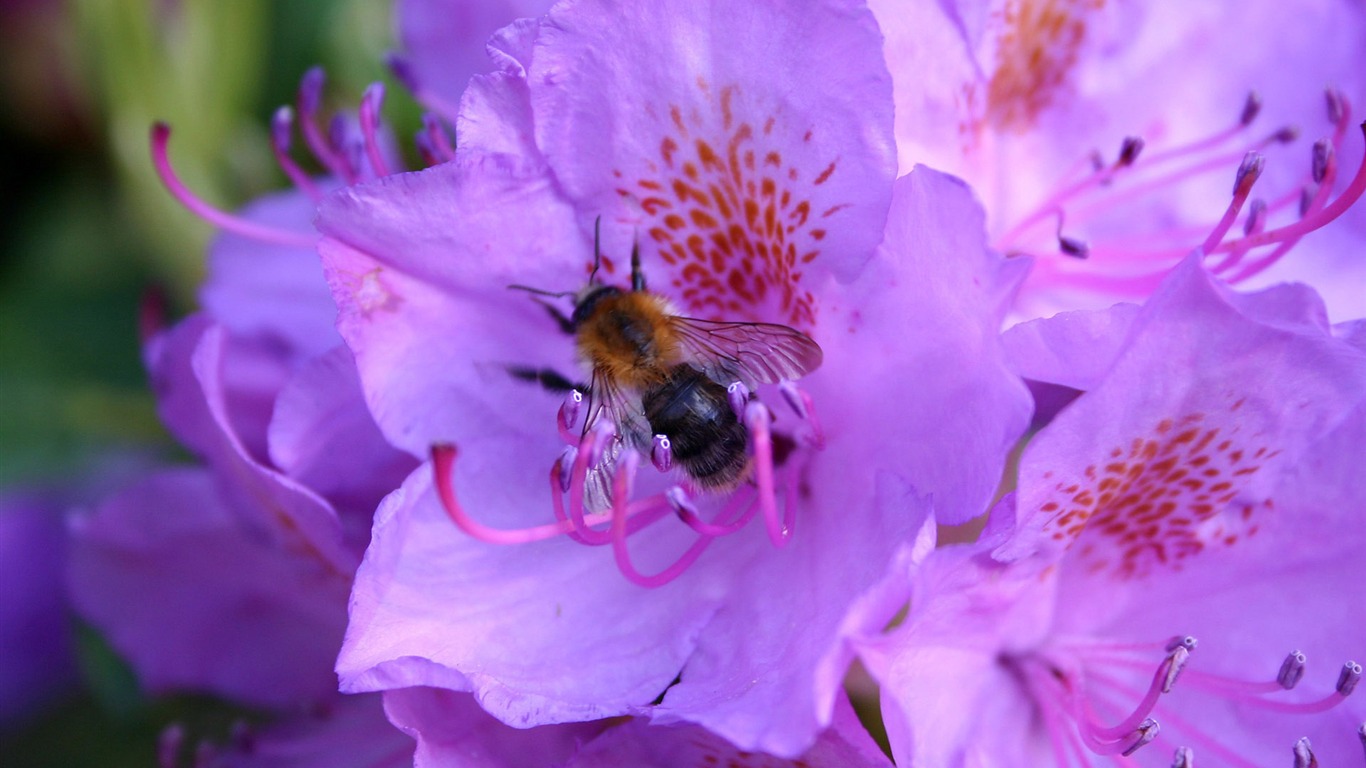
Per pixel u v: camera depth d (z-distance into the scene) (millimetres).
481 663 140
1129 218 165
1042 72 162
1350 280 162
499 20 174
